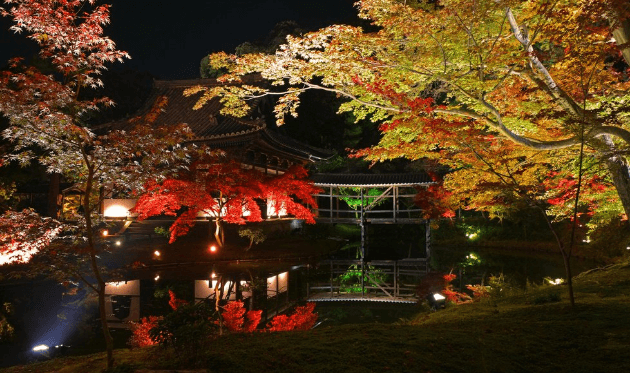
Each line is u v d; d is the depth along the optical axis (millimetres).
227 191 22219
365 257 30219
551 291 11188
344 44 10602
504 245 31812
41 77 5645
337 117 52938
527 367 5488
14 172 23062
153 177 6367
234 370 5309
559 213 14039
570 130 8867
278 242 29609
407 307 15875
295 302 16562
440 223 36812
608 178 12641
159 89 40000
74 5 5973
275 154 36188
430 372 5281
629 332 6543
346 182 34438
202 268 22141
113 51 6121
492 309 9719
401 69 11250
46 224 6105
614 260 20703
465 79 10727
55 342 10750
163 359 5914
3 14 5609
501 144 11805
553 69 10906
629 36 9281
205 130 33719
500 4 9336
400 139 12539
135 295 16078
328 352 5984
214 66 12070
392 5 10133
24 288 16203
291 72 11453
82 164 6207
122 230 27953
